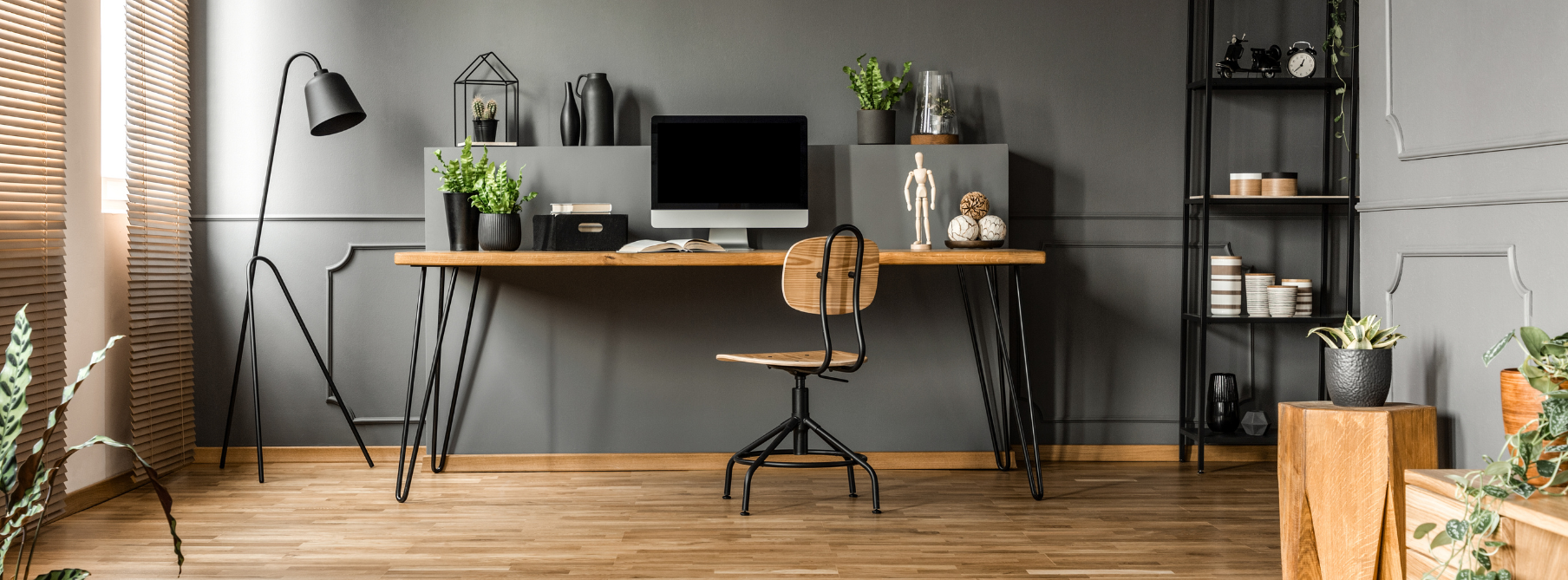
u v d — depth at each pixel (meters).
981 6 3.42
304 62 3.39
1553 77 1.74
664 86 3.41
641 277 3.34
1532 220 1.79
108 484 2.86
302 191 3.41
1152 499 2.86
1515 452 1.29
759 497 2.89
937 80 3.30
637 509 2.73
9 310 2.35
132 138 3.00
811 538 2.43
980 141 3.42
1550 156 1.75
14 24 2.42
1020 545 2.37
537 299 3.33
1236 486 3.05
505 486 3.06
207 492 2.96
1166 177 3.44
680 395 3.35
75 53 2.68
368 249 3.42
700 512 2.70
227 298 3.43
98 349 2.82
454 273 3.04
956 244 3.10
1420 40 2.11
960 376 3.34
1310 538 1.90
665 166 3.14
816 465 2.71
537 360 3.33
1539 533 1.18
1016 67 3.42
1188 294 3.49
